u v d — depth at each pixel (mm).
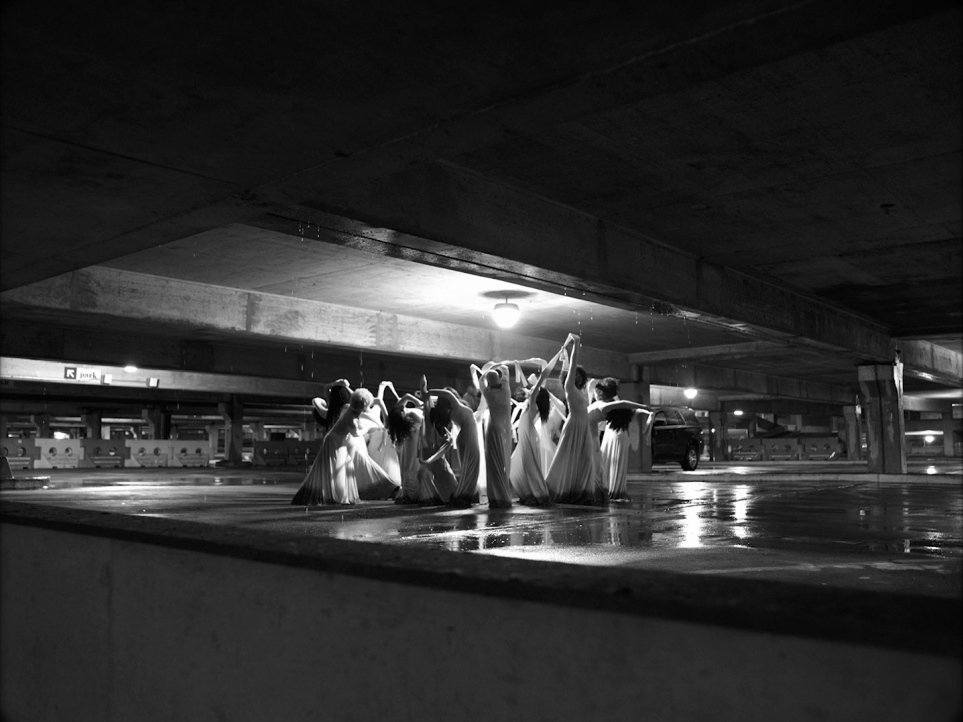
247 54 4996
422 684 3156
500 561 3301
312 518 12773
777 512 13906
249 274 17938
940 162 10953
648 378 33500
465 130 6203
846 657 2223
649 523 11766
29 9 4434
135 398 46625
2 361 31859
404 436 15703
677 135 9953
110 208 7711
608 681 2664
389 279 18484
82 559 4863
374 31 4777
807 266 17469
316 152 6574
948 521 12266
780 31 4828
